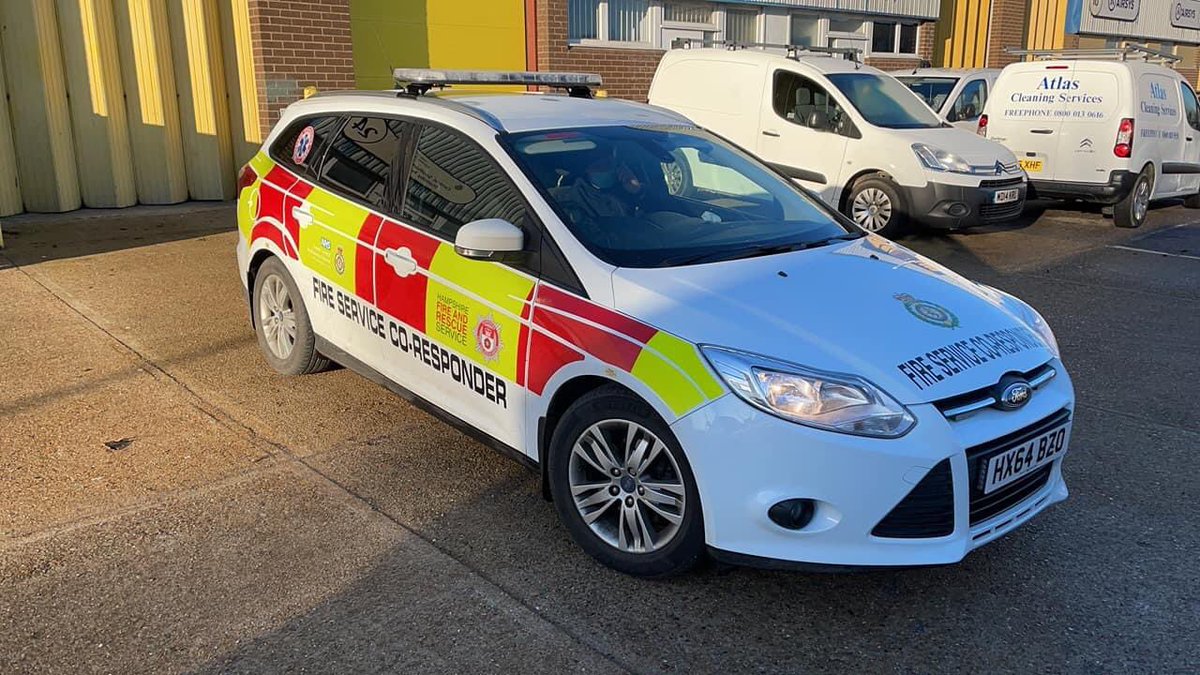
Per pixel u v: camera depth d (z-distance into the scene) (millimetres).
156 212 9836
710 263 3598
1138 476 4289
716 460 3021
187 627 3070
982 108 12375
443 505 3912
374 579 3365
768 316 3219
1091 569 3510
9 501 3832
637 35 13336
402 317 4172
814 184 9750
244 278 5480
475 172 4000
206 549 3531
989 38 19344
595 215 3750
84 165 9672
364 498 3957
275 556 3498
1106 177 10516
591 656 2975
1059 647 3059
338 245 4559
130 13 9570
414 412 4871
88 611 3139
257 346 5809
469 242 3543
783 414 2955
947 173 8992
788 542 3012
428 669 2896
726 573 3445
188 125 10180
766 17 14734
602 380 3377
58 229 8906
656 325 3215
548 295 3521
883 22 16609
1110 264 8898
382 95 4770
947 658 3000
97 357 5547
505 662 2936
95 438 4457
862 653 3021
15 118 9172
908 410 2984
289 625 3094
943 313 3439
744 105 10094
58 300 6648
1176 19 24766
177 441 4449
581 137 4191
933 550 3033
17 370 5301
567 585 3359
